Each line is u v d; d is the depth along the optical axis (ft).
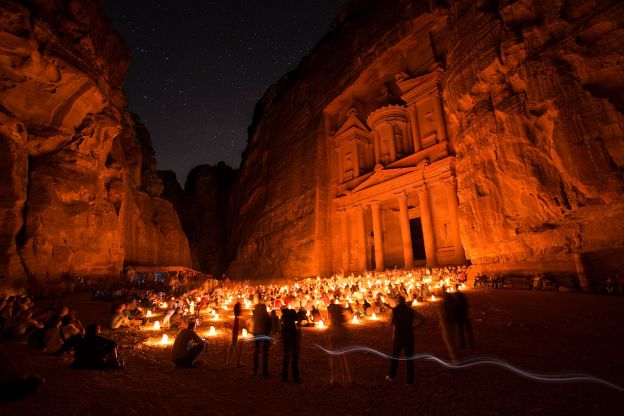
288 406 17.99
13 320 34.83
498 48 64.85
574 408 16.38
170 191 237.66
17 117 68.08
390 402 18.13
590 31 50.65
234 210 211.61
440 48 108.68
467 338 31.71
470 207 71.05
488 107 66.74
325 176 139.74
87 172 88.02
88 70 80.02
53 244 73.87
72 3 80.02
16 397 16.97
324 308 56.49
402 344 21.18
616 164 46.85
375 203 118.83
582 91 50.44
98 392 19.47
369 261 124.47
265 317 25.08
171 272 137.59
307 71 167.02
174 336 40.68
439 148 102.63
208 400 18.94
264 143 191.11
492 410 16.62
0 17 62.03
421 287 58.18
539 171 56.65
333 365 21.29
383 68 126.93
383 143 123.34
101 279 90.48
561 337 30.04
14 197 63.57
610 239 48.80
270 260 151.23
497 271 64.75
